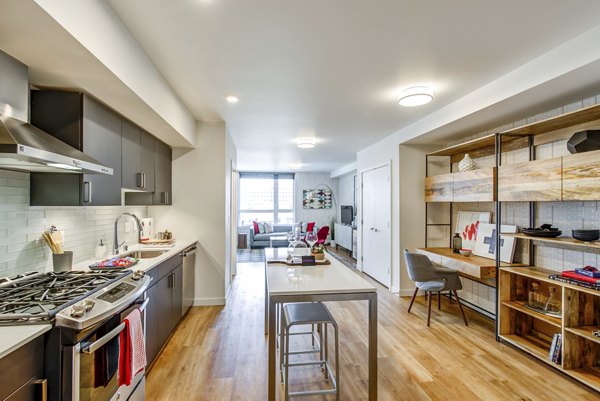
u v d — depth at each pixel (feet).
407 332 10.27
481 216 12.20
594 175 6.66
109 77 5.76
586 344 7.54
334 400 6.68
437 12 5.51
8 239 5.87
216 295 13.01
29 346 3.75
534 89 7.51
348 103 10.41
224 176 12.94
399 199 14.40
